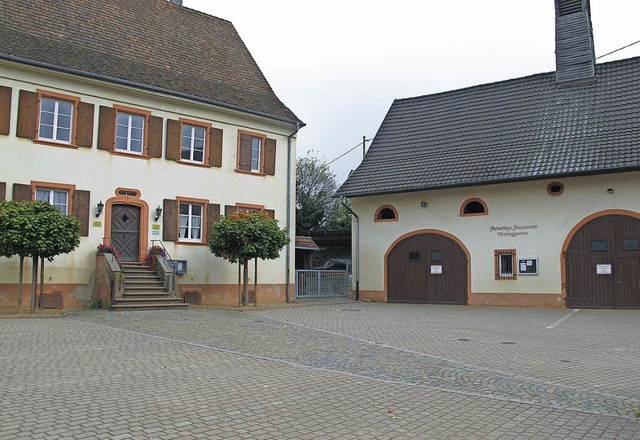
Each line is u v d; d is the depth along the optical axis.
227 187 22.62
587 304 20.47
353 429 5.94
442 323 15.87
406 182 24.22
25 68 17.72
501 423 6.20
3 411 6.31
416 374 8.79
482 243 22.77
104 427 5.79
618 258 19.98
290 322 15.55
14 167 17.45
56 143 18.30
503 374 8.80
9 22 18.67
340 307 21.64
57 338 11.54
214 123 22.42
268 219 20.12
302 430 5.87
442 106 27.61
